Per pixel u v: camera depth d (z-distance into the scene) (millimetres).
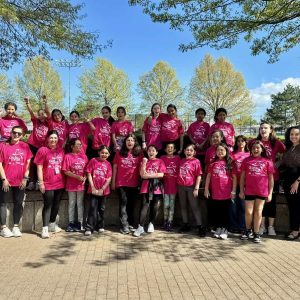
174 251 5812
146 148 7895
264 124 6973
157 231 7109
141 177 6969
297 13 8539
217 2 8531
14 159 6539
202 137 8164
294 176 6543
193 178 6992
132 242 6297
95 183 6859
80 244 6121
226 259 5445
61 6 10266
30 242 6180
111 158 8062
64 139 7891
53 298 4027
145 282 4516
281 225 7199
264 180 6391
